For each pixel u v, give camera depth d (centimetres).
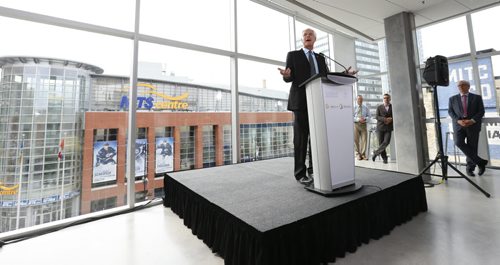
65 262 156
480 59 391
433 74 294
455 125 352
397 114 355
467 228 183
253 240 125
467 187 290
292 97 216
